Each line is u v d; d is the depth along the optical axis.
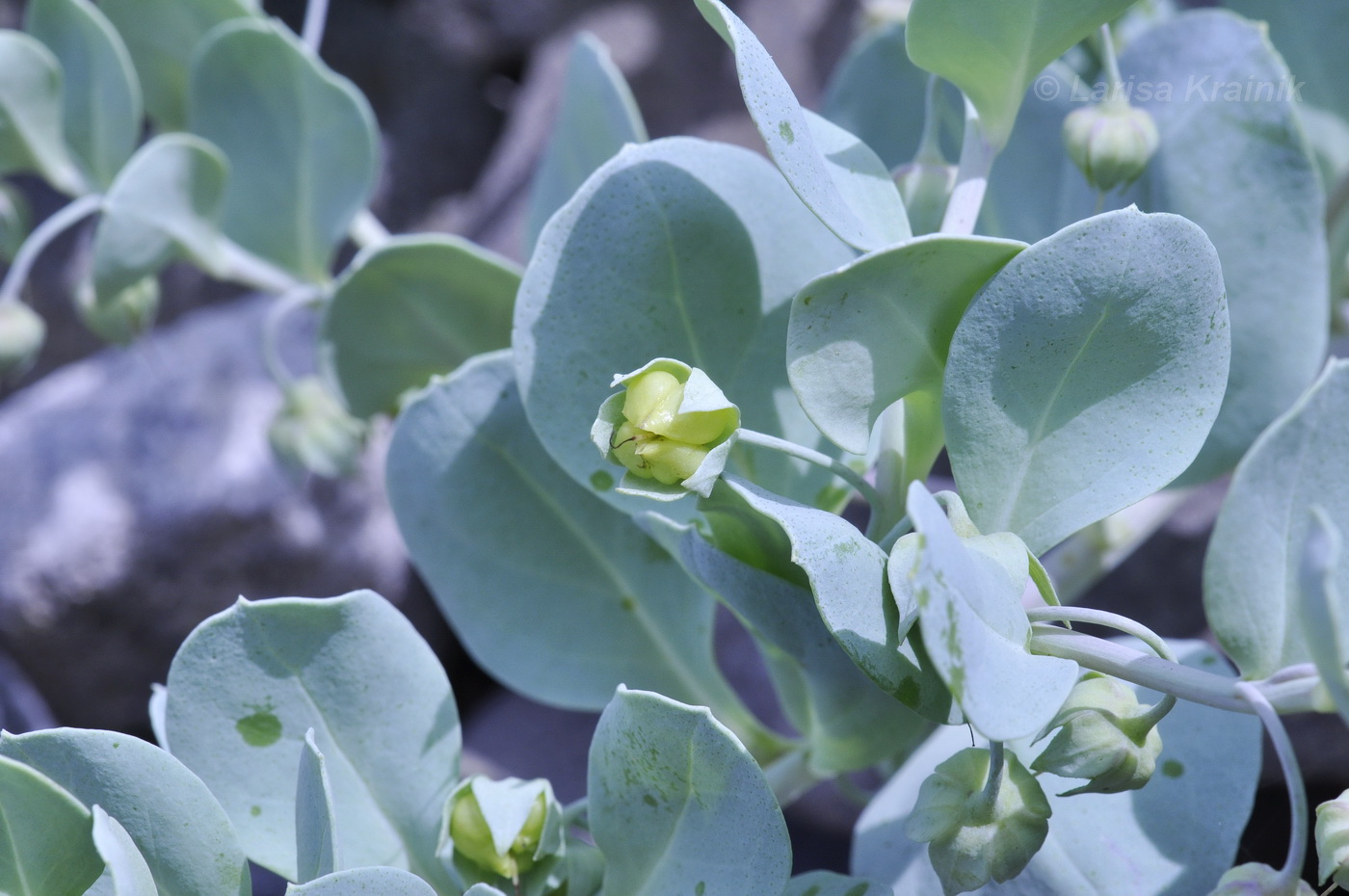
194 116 0.39
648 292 0.33
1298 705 0.30
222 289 0.82
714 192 0.33
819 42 0.73
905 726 0.33
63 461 0.66
